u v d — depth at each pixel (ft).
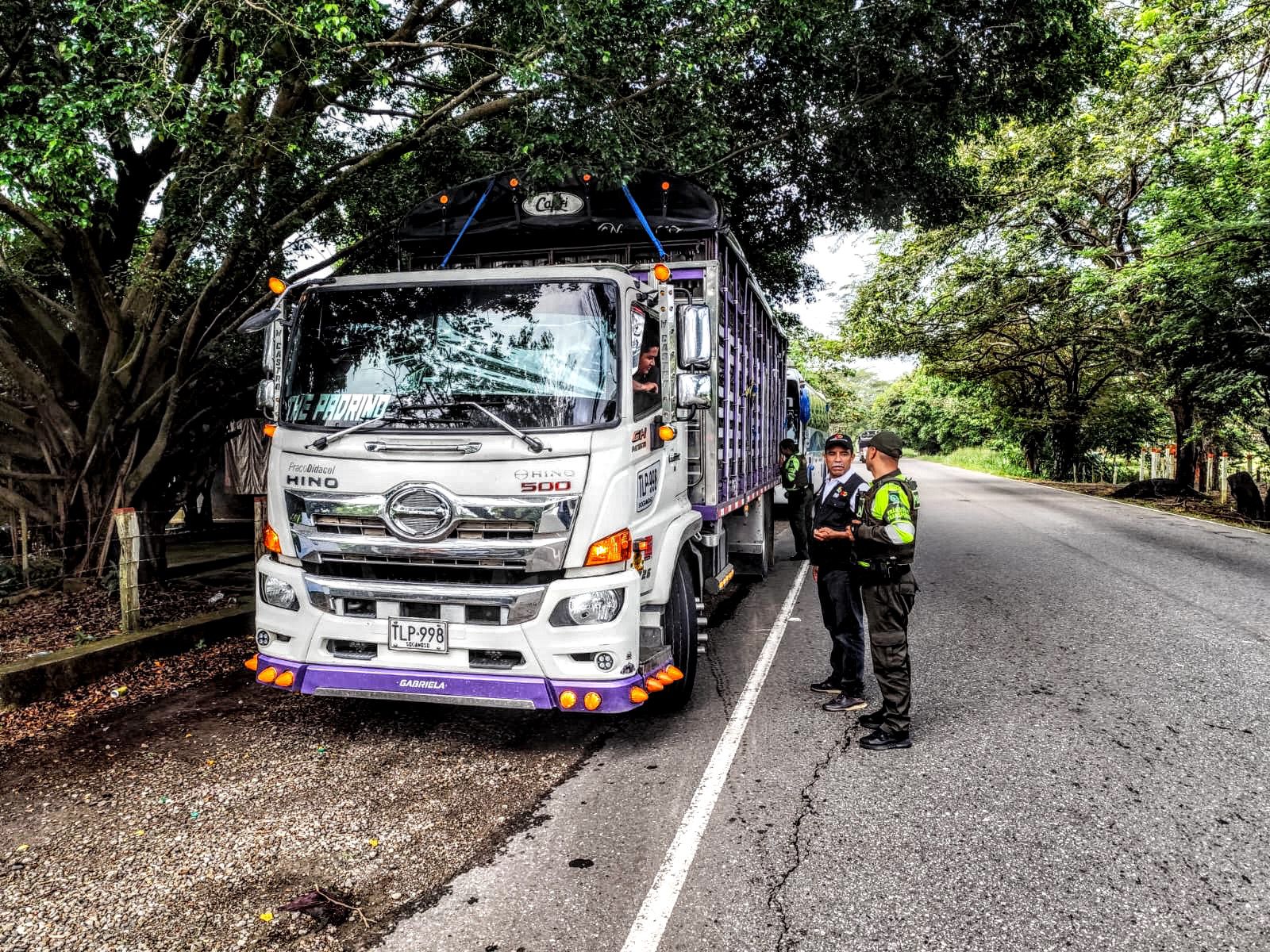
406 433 13.69
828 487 16.98
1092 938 9.02
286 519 14.33
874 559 14.53
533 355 14.02
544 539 13.23
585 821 11.90
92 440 25.39
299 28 17.43
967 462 161.79
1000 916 9.43
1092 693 17.56
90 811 12.36
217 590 26.18
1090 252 56.54
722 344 20.81
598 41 19.99
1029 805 12.26
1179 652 20.66
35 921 9.52
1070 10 29.78
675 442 17.03
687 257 19.52
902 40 28.53
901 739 14.56
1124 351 68.13
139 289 25.52
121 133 17.56
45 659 17.58
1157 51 46.60
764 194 40.88
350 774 13.66
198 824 11.91
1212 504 61.77
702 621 18.65
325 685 13.96
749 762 13.97
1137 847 11.02
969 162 60.54
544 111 20.24
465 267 19.75
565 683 13.23
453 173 27.73
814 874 10.35
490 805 12.48
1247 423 57.31
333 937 9.17
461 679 13.43
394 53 25.11
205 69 19.27
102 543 25.36
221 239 23.99
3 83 17.49
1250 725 15.61
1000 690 17.75
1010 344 90.22
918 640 21.91
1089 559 35.50
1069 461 101.24
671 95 23.26
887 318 78.54
